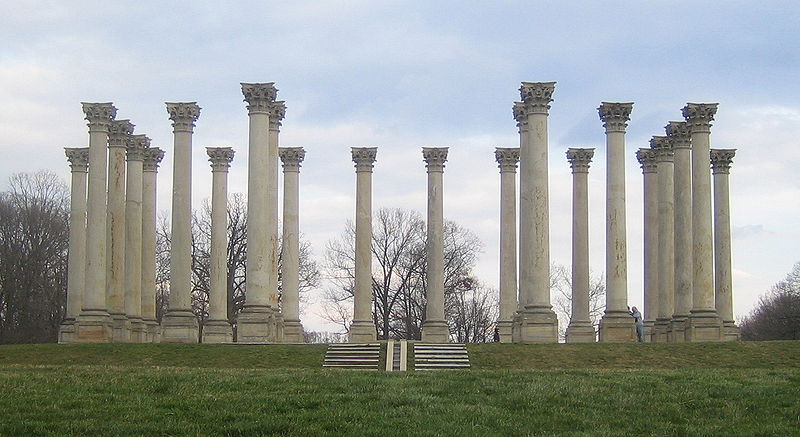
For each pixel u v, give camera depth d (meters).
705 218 72.62
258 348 63.66
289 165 85.12
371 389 40.81
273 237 80.75
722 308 78.69
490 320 132.62
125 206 80.81
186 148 76.75
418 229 123.94
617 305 75.94
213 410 36.56
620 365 58.00
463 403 38.50
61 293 110.62
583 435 34.00
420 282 123.62
